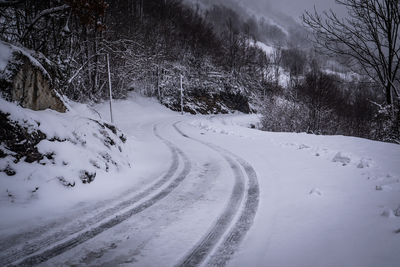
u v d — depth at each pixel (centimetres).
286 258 277
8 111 495
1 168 441
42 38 1590
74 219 404
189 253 305
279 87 5253
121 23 3622
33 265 285
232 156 888
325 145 921
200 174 680
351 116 2697
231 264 280
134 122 2634
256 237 334
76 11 1099
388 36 904
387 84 983
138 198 502
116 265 285
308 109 2489
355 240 289
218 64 5672
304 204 421
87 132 691
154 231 364
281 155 837
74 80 2438
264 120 2819
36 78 669
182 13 6462
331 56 984
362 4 891
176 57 4922
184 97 4519
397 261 237
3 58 600
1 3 899
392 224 306
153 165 805
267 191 513
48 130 560
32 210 416
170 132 1734
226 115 4809
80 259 297
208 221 391
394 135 1028
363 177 518
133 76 3988
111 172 630
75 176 527
